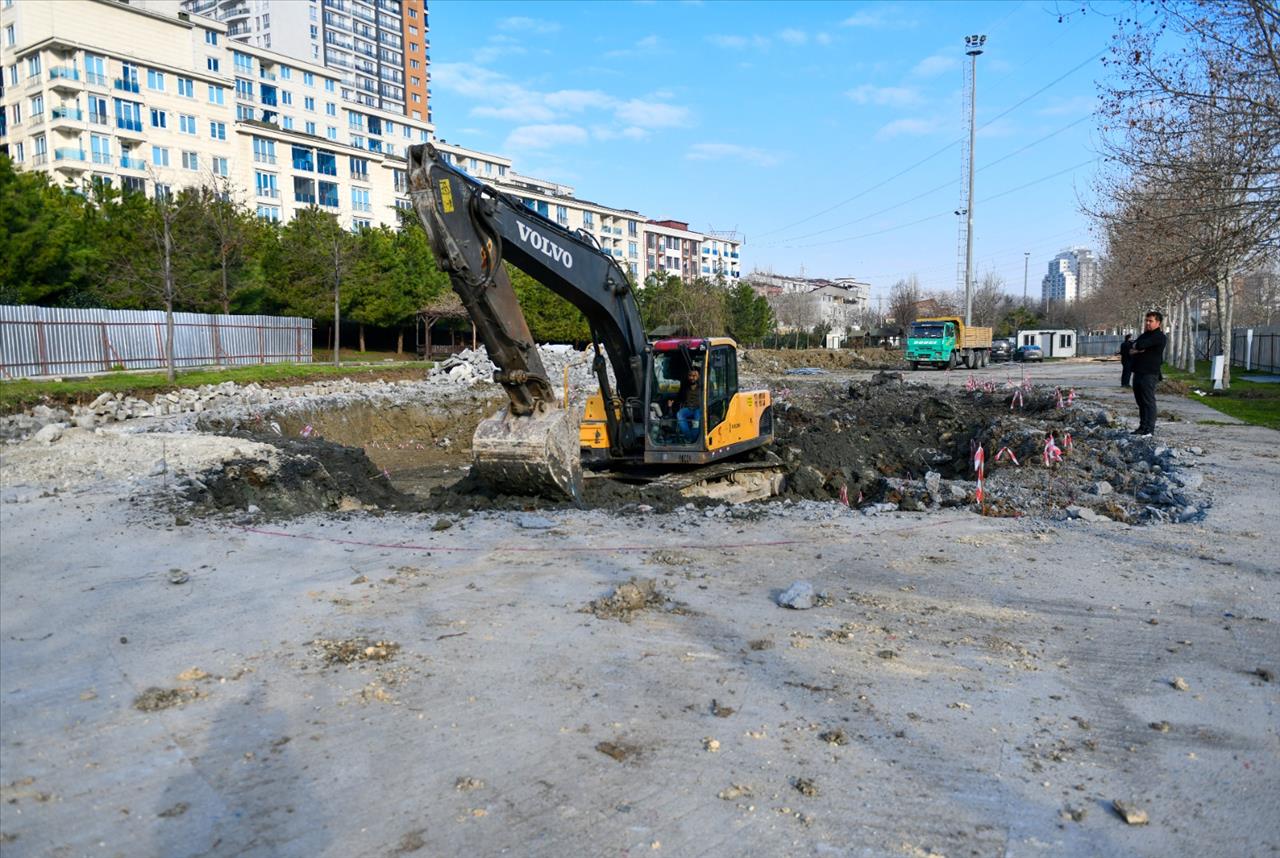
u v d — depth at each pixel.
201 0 107.31
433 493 11.72
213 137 55.84
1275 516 8.69
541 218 9.73
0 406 17.33
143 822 3.43
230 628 5.62
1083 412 17.06
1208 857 3.20
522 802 3.56
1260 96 16.02
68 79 48.53
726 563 7.21
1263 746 4.05
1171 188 18.88
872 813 3.48
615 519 8.94
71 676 4.86
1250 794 3.64
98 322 25.66
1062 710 4.43
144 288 28.88
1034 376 36.72
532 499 9.95
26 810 3.50
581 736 4.13
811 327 81.88
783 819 3.44
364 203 66.06
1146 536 8.05
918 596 6.28
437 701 4.52
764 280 107.44
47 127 49.00
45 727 4.24
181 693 4.59
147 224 29.00
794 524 8.70
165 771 3.82
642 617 5.80
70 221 30.78
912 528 8.51
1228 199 17.67
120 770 3.83
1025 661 5.07
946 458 17.06
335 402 22.42
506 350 9.27
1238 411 18.23
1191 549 7.55
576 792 3.64
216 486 10.52
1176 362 40.53
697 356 11.55
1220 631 5.54
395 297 42.69
